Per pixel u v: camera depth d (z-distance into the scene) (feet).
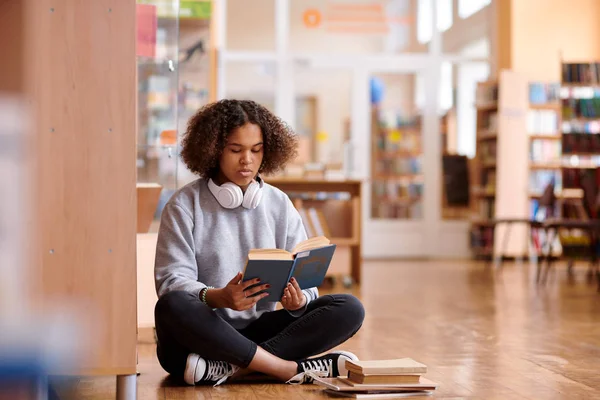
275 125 9.36
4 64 7.09
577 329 15.11
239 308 8.36
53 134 7.25
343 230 24.88
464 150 36.73
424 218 36.52
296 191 24.95
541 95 34.55
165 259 8.96
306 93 35.83
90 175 7.29
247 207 9.30
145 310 12.57
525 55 35.29
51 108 7.23
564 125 31.96
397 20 36.40
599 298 20.77
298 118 35.86
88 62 7.29
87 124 7.29
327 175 25.16
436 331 14.78
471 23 36.76
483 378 10.05
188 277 8.86
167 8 14.35
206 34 21.57
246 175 9.12
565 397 8.90
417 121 36.50
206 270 9.14
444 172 36.55
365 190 36.22
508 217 34.09
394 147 36.35
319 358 9.25
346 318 9.23
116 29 7.34
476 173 36.42
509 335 14.26
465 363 11.26
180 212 9.09
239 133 9.04
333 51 35.99
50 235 7.23
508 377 10.14
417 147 36.50
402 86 36.42
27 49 7.14
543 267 31.30
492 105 34.78
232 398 8.42
